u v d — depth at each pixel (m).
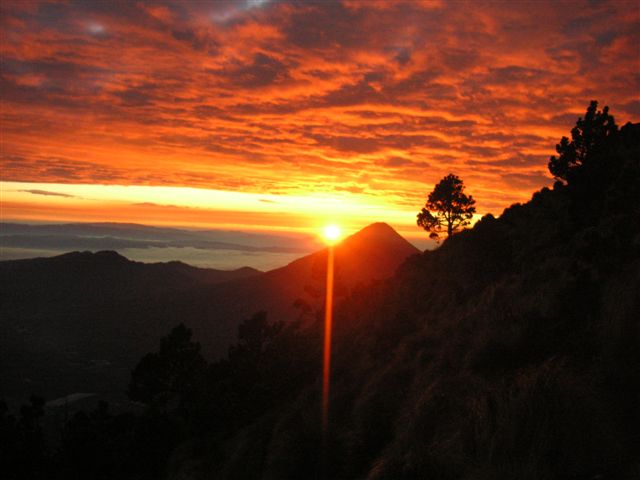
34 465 28.33
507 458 5.48
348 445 9.14
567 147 16.44
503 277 14.70
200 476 16.28
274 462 9.65
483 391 7.09
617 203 12.05
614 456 5.00
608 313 7.22
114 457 24.81
